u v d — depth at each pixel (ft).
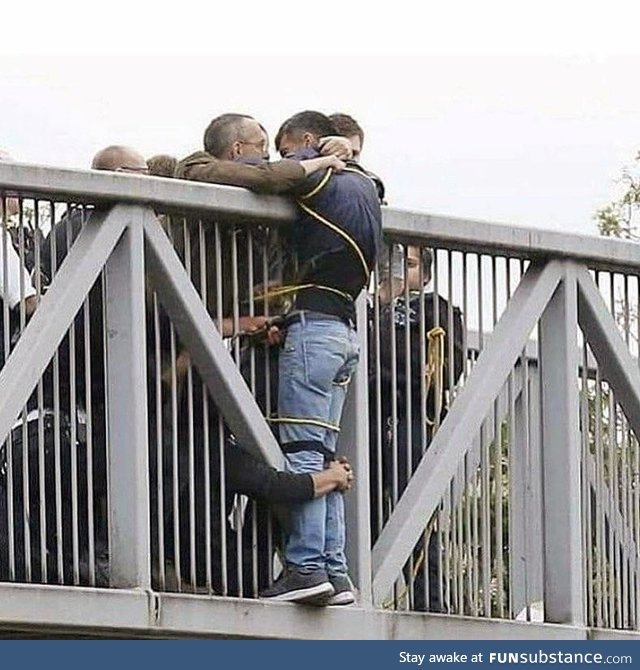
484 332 80.43
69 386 72.13
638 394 84.33
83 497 72.84
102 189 72.13
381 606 77.56
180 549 74.18
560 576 81.56
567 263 82.07
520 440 82.07
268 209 75.10
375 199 75.82
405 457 78.64
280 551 76.02
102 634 72.64
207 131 76.95
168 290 73.46
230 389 74.28
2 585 69.62
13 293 71.31
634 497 84.79
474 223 79.46
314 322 75.20
